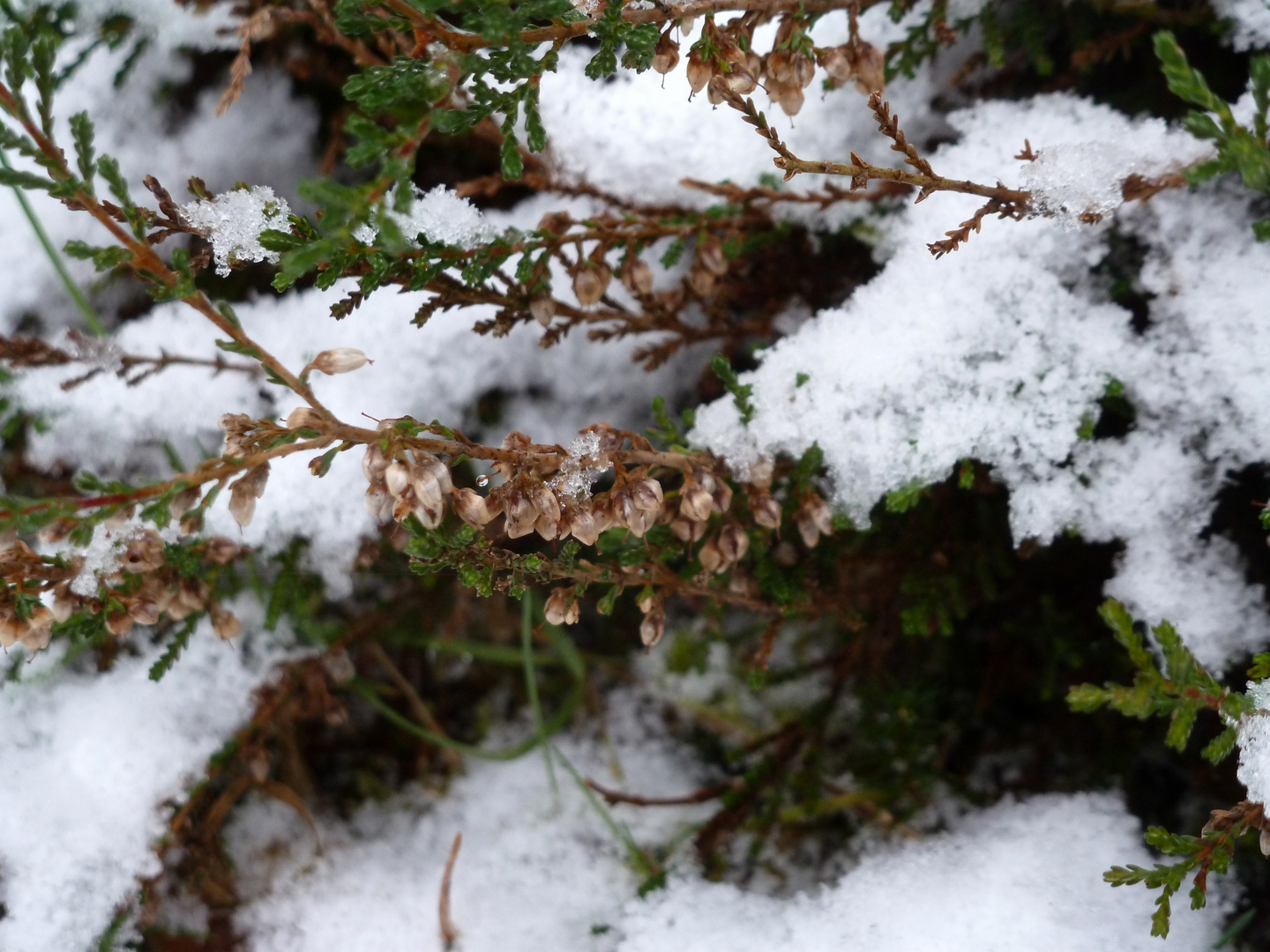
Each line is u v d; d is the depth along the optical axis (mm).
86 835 282
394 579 299
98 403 289
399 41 271
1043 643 292
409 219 267
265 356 249
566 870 292
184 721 288
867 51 266
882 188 279
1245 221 270
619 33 256
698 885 287
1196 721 284
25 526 246
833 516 276
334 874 293
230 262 264
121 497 248
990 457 273
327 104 301
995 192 263
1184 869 257
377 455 251
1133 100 282
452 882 292
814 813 293
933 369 273
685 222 281
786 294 291
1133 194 264
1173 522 273
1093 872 274
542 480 259
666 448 290
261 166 300
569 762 302
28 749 286
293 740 298
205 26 293
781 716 302
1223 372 269
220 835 294
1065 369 272
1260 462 274
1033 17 281
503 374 292
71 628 274
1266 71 254
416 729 295
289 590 286
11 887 281
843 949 273
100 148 296
